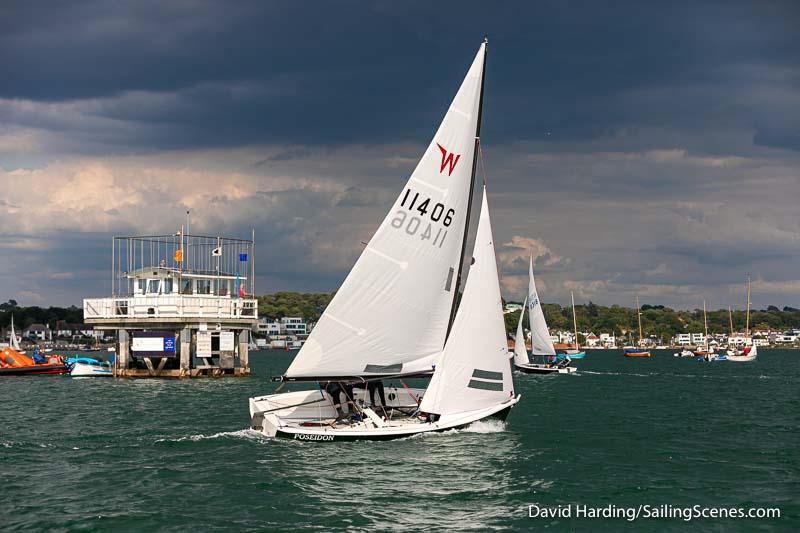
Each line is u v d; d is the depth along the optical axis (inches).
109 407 2192.4
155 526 946.1
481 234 1483.8
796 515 1013.2
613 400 2655.0
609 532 944.9
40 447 1445.6
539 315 4672.7
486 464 1279.5
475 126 1493.6
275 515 994.7
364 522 971.9
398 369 1497.3
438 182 1480.1
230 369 3619.6
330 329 1471.5
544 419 1966.0
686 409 2321.6
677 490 1141.1
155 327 3523.6
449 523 973.8
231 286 3826.3
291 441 1451.8
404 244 1478.8
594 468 1283.2
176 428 1702.8
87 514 991.0
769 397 2856.8
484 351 1482.5
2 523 954.7
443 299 1504.7
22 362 3892.7
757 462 1354.6
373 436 1418.6
